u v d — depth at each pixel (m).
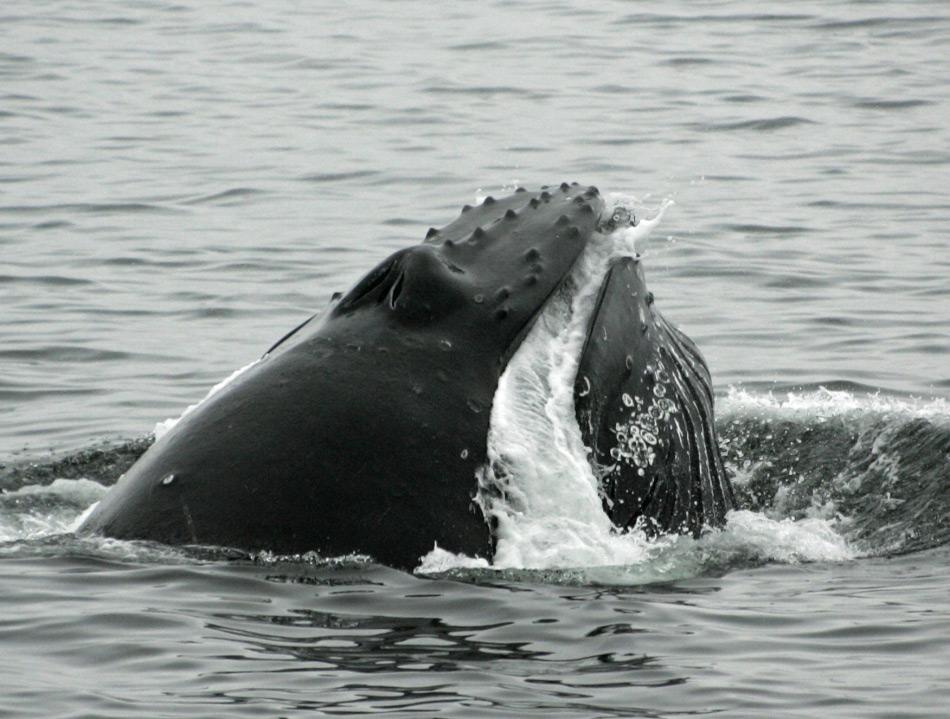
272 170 107.38
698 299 78.88
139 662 33.06
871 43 151.12
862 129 119.06
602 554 38.62
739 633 35.84
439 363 38.25
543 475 38.38
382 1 178.12
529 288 39.47
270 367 39.00
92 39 158.12
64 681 32.31
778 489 49.12
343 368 38.09
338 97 131.75
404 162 109.19
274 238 90.56
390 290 39.41
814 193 100.50
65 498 47.31
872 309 76.62
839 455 50.56
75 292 79.75
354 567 36.62
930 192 100.81
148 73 142.75
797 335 72.81
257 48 153.50
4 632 34.62
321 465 37.03
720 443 52.25
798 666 34.09
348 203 98.81
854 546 44.09
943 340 71.50
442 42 155.00
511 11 170.88
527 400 38.78
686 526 41.03
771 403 56.31
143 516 38.19
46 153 112.56
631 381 39.75
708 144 114.56
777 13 165.25
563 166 107.75
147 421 60.56
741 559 41.66
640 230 41.69
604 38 155.00
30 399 63.59
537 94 131.38
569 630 35.19
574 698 31.73
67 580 37.22
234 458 37.66
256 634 34.25
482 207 42.44
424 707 30.83
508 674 32.69
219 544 37.09
